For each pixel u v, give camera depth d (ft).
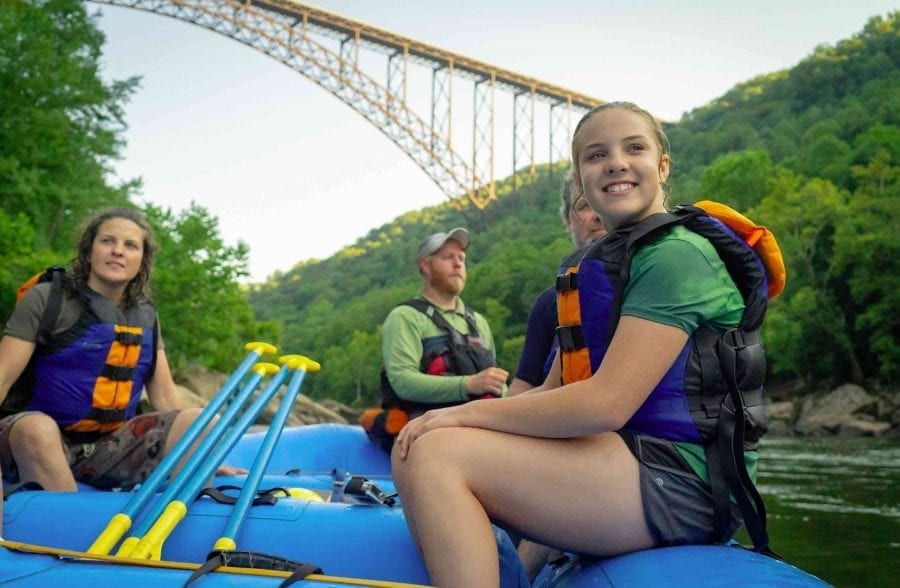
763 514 4.13
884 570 9.15
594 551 4.19
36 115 46.85
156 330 8.32
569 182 7.14
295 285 434.71
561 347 4.68
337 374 250.98
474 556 3.85
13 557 4.31
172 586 3.84
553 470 4.01
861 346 95.50
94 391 7.62
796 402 89.15
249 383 7.40
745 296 4.32
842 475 23.90
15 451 6.94
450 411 4.27
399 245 405.80
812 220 98.78
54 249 48.75
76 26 50.39
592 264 4.44
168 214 67.15
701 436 4.13
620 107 4.60
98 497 5.99
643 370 3.95
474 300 200.85
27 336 7.29
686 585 3.62
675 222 4.25
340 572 5.08
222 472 7.75
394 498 5.87
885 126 132.05
